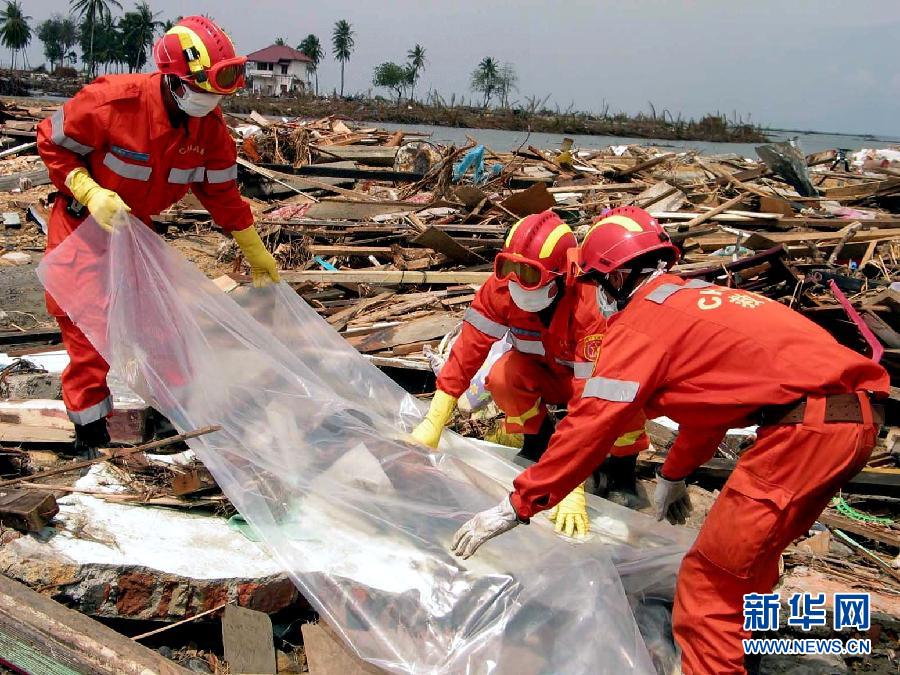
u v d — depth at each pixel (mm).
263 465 3707
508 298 3904
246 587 3428
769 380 2734
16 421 4469
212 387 3992
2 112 19562
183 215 10805
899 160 19922
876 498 5051
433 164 15531
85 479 4012
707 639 2918
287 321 4766
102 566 3307
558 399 4336
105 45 92188
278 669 3318
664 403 2947
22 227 10469
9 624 3113
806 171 14523
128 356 4008
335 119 22141
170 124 3973
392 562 3328
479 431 5352
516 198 11008
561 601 3100
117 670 2941
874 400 2824
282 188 13297
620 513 3900
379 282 8117
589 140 59812
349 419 4066
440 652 3062
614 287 3068
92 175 4082
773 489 2752
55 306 4086
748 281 7156
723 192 14594
